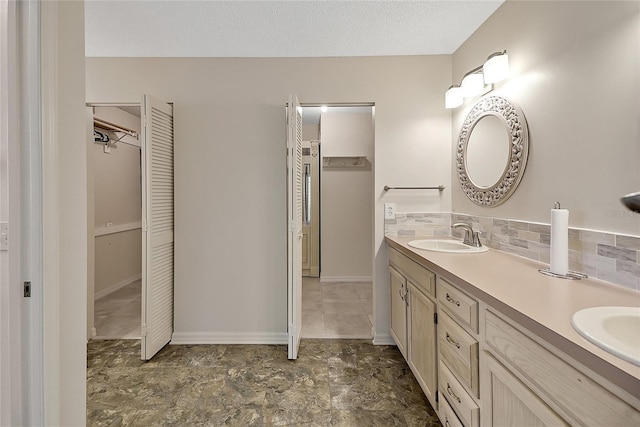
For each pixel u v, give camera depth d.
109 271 3.95
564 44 1.45
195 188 2.61
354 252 4.54
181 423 1.68
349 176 4.50
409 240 2.41
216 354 2.43
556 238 1.36
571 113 1.41
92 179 2.70
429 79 2.58
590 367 0.69
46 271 1.06
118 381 2.06
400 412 1.77
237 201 2.62
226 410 1.78
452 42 2.38
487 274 1.37
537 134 1.63
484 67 1.87
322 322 3.06
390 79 2.58
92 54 2.52
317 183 4.84
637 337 0.89
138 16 2.03
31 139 1.04
